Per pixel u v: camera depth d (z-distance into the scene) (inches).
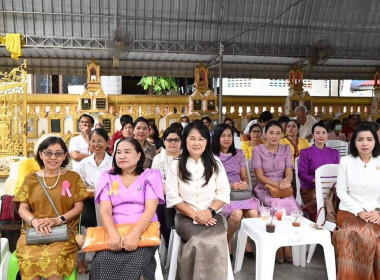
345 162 145.5
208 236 123.4
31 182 126.0
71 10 438.0
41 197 124.9
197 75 448.5
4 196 137.7
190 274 123.2
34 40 435.8
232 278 125.0
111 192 122.8
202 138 134.6
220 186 138.4
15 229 136.1
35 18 434.6
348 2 497.4
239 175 169.6
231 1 465.4
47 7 433.1
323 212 156.2
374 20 518.9
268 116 267.9
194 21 465.1
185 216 134.3
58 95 413.4
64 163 135.6
